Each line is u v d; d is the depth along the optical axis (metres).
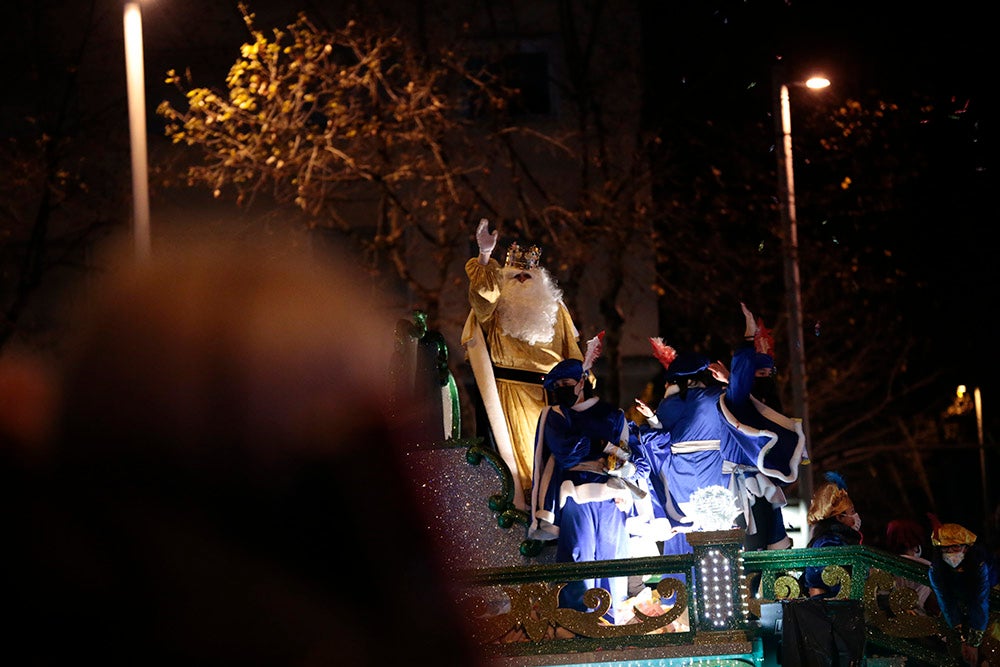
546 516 9.20
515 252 10.70
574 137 23.91
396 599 0.75
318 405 0.76
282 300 0.77
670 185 24.56
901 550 11.48
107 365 0.74
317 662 0.72
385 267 23.12
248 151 18.50
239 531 0.73
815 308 26.20
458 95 23.39
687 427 9.75
